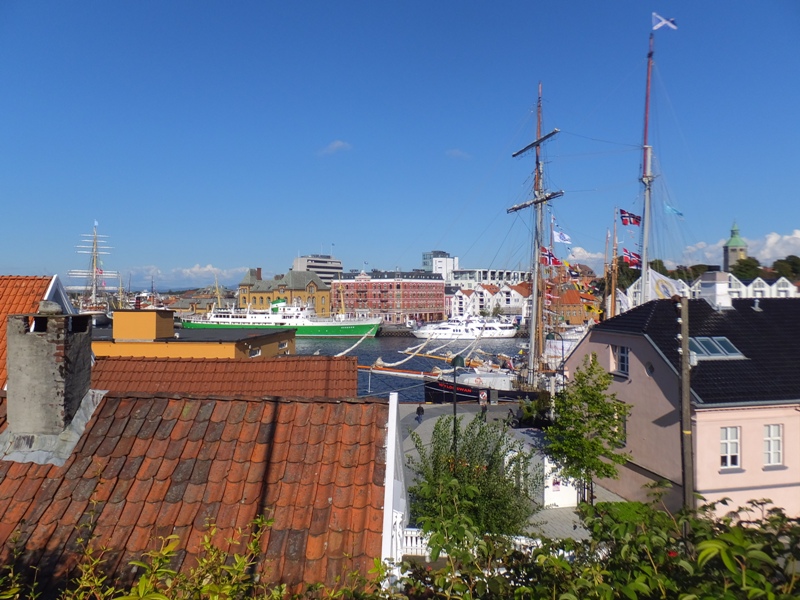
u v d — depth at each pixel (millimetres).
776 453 21203
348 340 136875
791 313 26016
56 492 7141
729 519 4523
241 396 8469
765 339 23859
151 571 4469
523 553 5383
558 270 63719
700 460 20406
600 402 22125
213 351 24859
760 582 3525
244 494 7105
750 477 20812
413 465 18891
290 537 6641
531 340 55781
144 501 7023
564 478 22812
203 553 6387
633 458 23641
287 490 7176
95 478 7266
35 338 7805
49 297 15664
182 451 7645
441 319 195500
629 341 24391
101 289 135000
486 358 87750
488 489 15891
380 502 7004
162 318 25812
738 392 20953
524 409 31172
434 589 5129
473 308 192625
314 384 18844
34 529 6711
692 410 20422
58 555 6391
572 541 5043
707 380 21344
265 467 7430
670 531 4758
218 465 7457
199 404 8336
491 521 15305
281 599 5633
